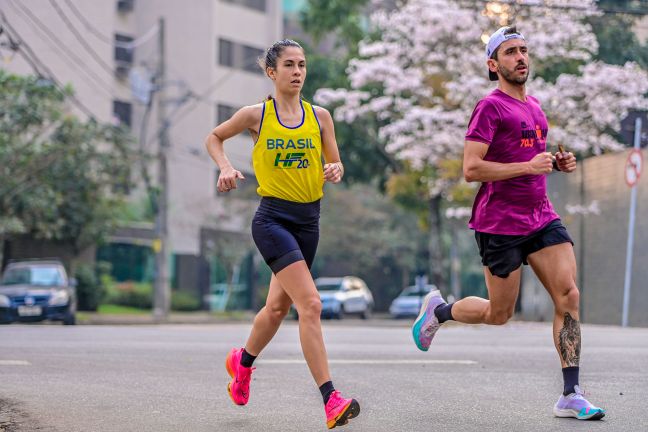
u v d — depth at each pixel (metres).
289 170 8.66
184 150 69.62
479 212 9.38
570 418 9.15
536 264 9.28
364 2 54.75
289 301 8.95
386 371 13.16
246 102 73.06
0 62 58.44
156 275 45.44
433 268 49.91
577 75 42.44
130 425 8.88
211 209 67.56
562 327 9.20
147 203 68.75
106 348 16.62
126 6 68.75
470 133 9.17
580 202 35.91
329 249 78.00
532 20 39.84
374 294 84.31
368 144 54.28
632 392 10.88
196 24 69.88
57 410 9.71
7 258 51.66
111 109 64.19
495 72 9.45
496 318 9.69
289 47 8.77
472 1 40.53
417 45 42.69
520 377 12.45
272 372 12.89
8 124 45.81
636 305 32.16
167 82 50.38
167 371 13.01
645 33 42.41
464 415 9.38
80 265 54.22
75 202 49.91
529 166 8.83
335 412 8.09
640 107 39.81
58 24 61.91
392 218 81.38
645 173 32.00
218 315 55.91
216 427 8.79
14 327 25.75
